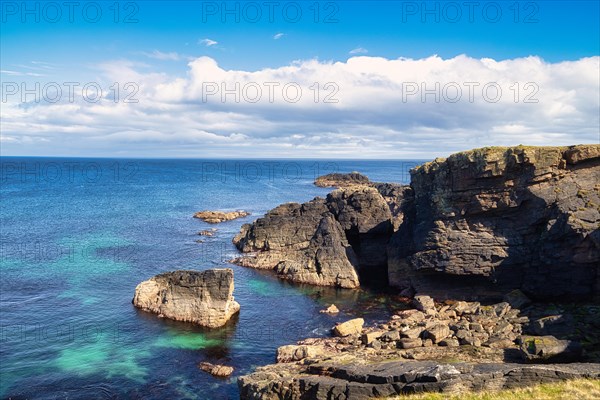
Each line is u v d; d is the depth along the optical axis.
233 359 43.00
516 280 53.03
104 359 42.50
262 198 181.88
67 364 41.28
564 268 48.25
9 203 147.62
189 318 51.62
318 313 55.38
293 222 79.62
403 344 40.97
